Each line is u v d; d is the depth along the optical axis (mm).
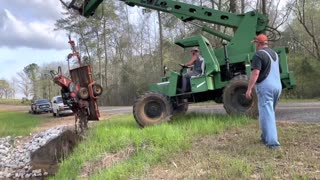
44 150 13484
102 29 62562
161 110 11156
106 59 63250
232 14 11789
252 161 6199
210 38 26656
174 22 44281
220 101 12180
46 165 13039
